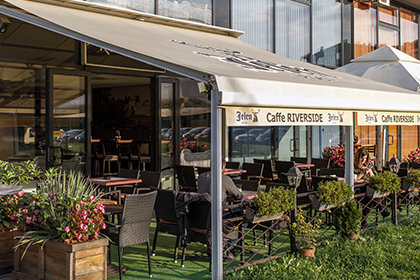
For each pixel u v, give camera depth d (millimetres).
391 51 9789
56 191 4336
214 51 6066
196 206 4953
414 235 6312
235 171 8414
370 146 14750
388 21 15539
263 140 11398
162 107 9289
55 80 7461
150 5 8672
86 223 3939
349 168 6426
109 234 4574
